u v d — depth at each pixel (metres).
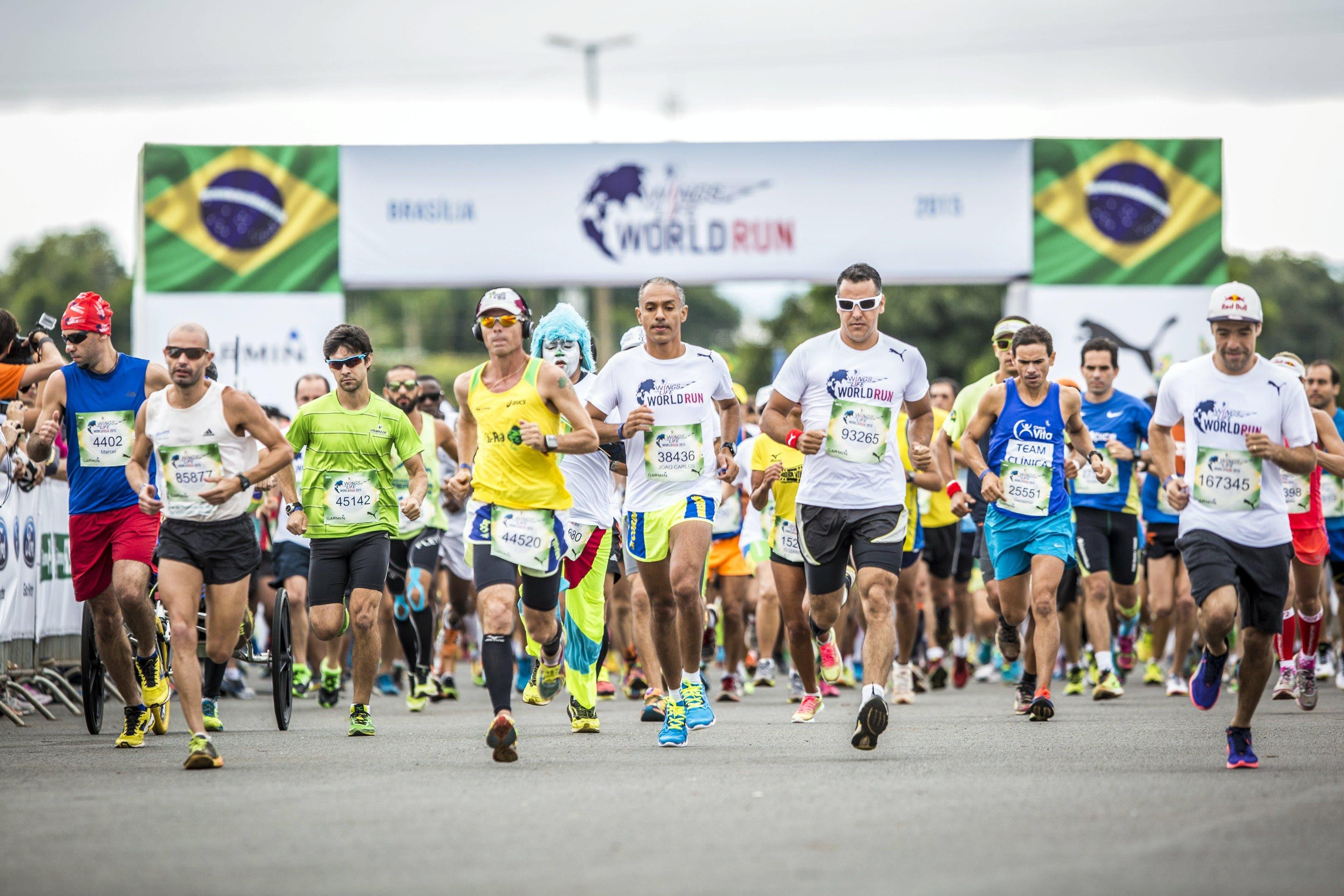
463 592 30.39
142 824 12.78
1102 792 14.22
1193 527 16.28
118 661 19.58
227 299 43.00
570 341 20.53
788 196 42.97
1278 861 10.83
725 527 28.62
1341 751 17.89
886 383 18.34
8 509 24.20
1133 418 26.89
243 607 18.06
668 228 42.91
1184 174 43.84
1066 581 28.30
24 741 20.97
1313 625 24.11
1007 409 22.33
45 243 151.00
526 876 10.45
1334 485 27.08
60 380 19.23
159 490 19.22
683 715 19.06
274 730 22.64
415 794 14.48
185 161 42.97
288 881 10.39
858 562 17.95
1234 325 16.12
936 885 10.03
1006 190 43.38
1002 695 29.94
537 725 22.56
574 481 20.03
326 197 43.03
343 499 20.80
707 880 10.22
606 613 28.97
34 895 10.06
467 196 43.03
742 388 28.95
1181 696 28.16
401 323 159.00
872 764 16.70
